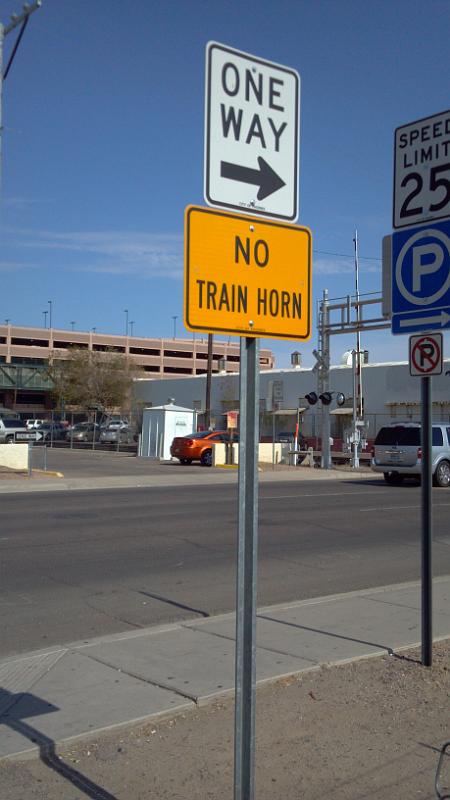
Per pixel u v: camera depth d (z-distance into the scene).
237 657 3.21
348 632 7.04
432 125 5.76
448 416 43.84
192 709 5.12
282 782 4.18
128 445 50.12
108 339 108.62
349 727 4.90
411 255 5.86
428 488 5.87
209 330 3.33
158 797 3.99
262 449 33.75
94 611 8.09
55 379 68.75
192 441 32.28
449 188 5.63
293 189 3.68
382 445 24.41
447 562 11.23
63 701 5.21
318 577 10.08
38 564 10.37
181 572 10.08
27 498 18.55
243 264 3.46
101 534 12.86
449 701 5.32
